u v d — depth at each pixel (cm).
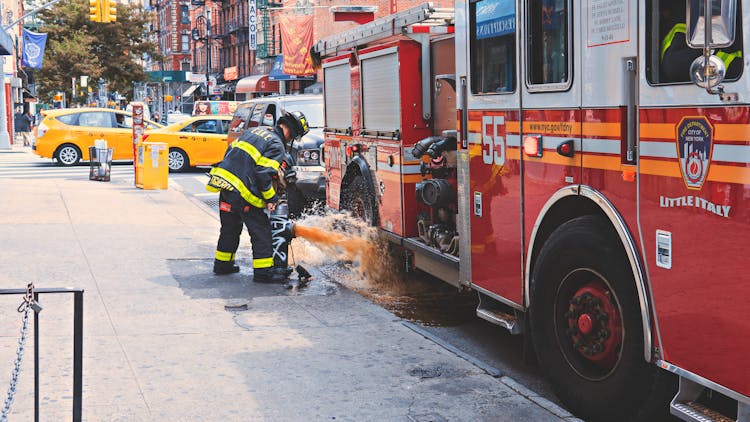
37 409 394
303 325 692
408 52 805
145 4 11638
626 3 439
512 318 598
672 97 405
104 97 6838
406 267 891
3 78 3953
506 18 570
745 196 363
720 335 383
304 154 1320
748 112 360
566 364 509
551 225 539
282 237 886
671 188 408
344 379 554
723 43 341
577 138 489
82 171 2462
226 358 596
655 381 441
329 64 1061
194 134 2542
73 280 848
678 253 405
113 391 521
